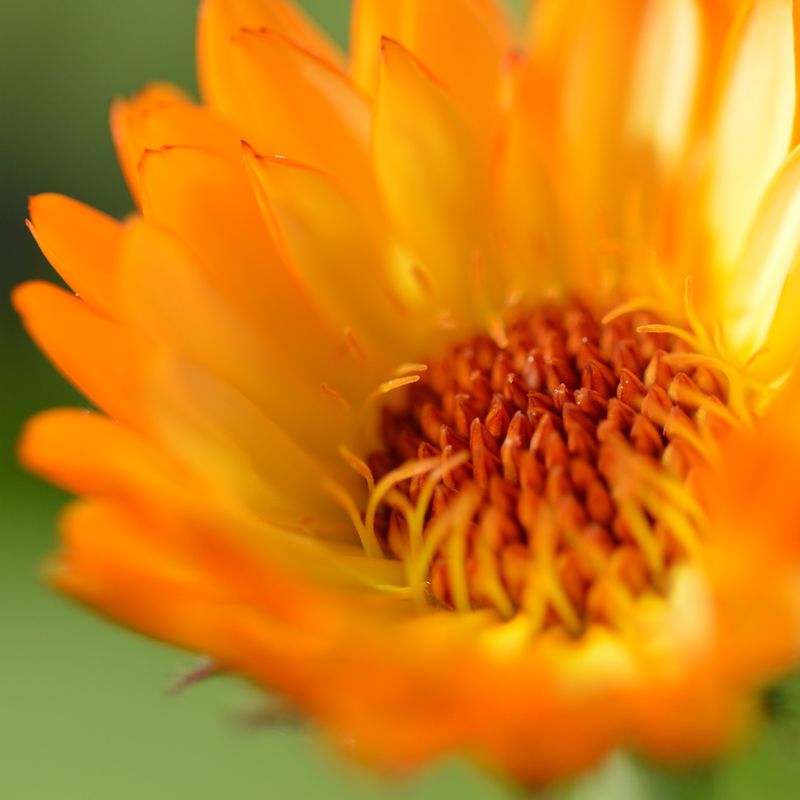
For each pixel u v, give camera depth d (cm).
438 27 17
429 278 17
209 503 16
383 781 15
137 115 17
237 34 17
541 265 18
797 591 15
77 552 15
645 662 16
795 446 15
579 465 17
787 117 17
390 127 17
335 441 17
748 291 17
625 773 16
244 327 17
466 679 15
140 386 16
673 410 17
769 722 16
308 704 15
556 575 16
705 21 17
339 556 16
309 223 17
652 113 17
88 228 16
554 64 17
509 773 15
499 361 17
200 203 17
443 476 17
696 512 16
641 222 17
